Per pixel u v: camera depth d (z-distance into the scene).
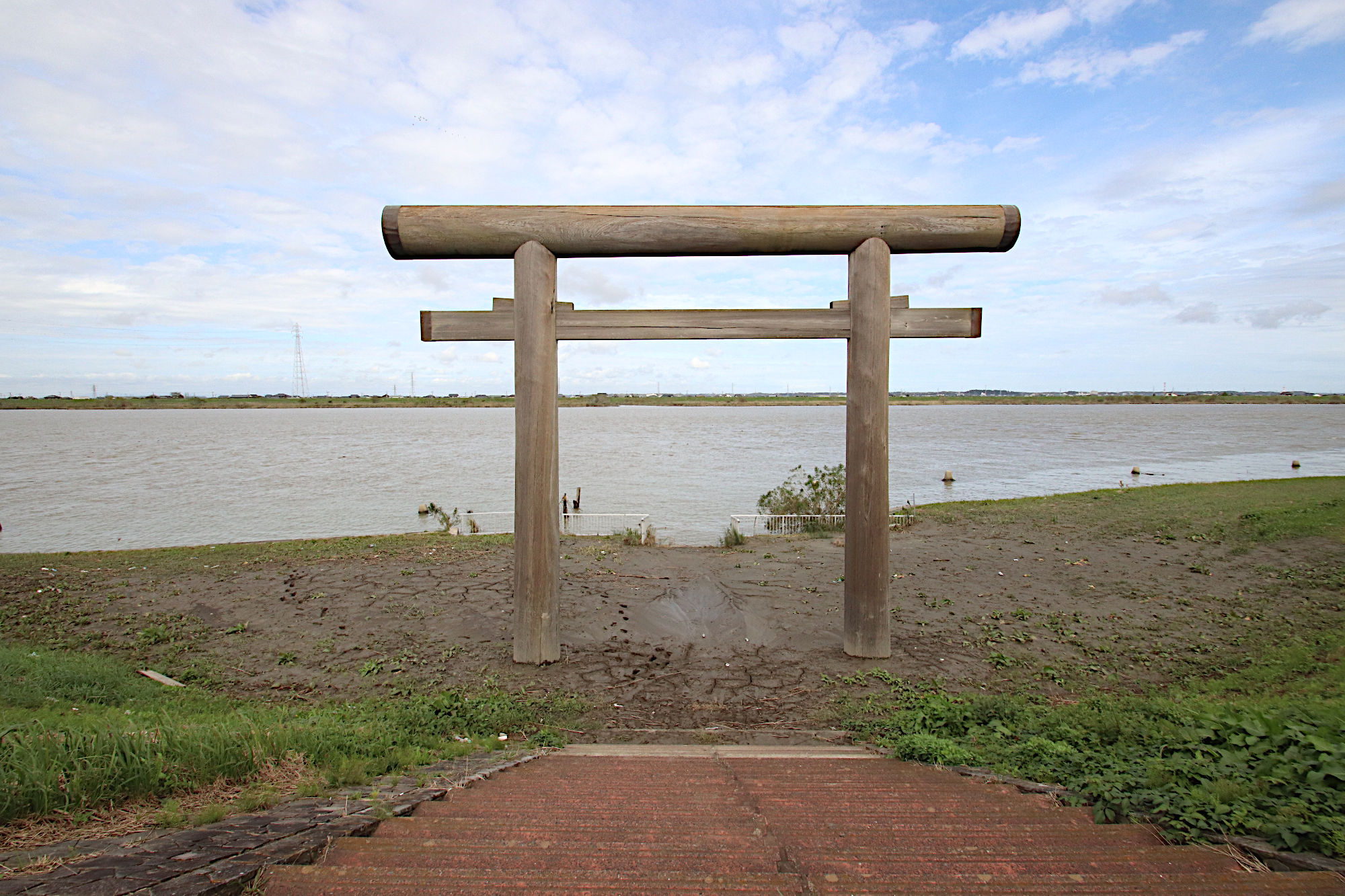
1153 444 66.44
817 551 13.66
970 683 6.93
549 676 7.15
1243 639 7.87
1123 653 7.67
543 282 7.13
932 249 7.23
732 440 78.19
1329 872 2.35
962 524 15.33
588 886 2.29
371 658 7.65
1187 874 2.39
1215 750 3.63
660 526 21.95
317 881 2.29
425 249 7.11
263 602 9.59
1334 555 10.70
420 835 2.87
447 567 11.56
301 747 4.04
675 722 6.05
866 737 5.57
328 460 52.59
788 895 2.25
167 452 61.47
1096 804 3.23
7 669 6.28
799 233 7.08
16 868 2.28
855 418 7.44
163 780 3.22
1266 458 48.72
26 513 26.78
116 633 8.45
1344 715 3.99
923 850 2.69
